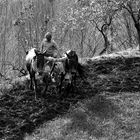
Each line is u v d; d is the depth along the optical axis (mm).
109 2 14547
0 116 10086
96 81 12508
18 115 10188
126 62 13938
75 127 9492
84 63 14094
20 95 11359
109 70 13414
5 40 15367
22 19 14953
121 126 9344
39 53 10586
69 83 11047
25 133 9461
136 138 8766
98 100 10711
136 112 9992
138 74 12781
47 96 11266
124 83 12094
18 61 15172
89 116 9945
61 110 10469
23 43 15273
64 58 10898
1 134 9328
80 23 16219
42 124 9828
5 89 11773
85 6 15453
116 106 10367
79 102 10695
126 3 14031
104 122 9602
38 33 15430
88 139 8898
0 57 14734
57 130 9438
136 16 16312
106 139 8820
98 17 15625
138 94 11148
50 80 11156
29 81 12289
